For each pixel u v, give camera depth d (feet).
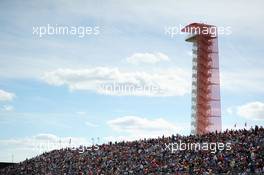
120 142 561.43
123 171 475.72
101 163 524.52
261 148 375.66
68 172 560.20
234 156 387.55
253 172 349.61
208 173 379.76
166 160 449.06
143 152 493.77
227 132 442.09
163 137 512.22
